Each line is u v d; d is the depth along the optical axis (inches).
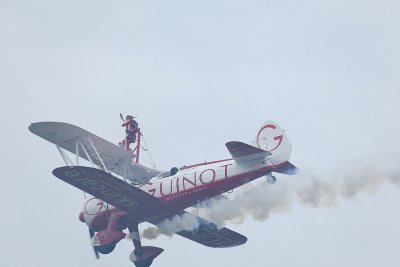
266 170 3191.4
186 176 3267.7
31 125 3218.5
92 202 3368.6
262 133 3250.5
